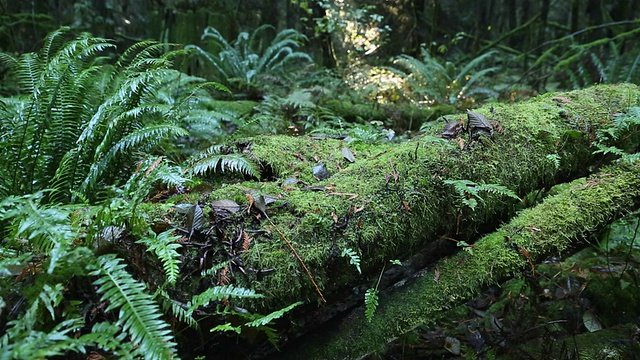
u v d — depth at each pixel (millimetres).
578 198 2252
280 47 8078
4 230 1958
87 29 8734
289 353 1877
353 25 9938
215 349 1720
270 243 1734
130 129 2572
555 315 2625
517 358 2320
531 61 10836
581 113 2514
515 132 2342
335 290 1876
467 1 13594
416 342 2449
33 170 2426
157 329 1284
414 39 12172
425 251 2174
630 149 2545
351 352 1893
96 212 1570
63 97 2510
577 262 3080
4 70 6051
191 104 4547
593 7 9867
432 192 2068
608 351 2271
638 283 2828
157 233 1716
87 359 1416
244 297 1590
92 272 1371
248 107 5496
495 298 2803
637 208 2418
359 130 3229
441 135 2369
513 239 2117
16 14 7992
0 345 1201
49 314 1405
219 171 2469
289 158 2525
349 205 1925
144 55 2896
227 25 9672
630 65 6230
